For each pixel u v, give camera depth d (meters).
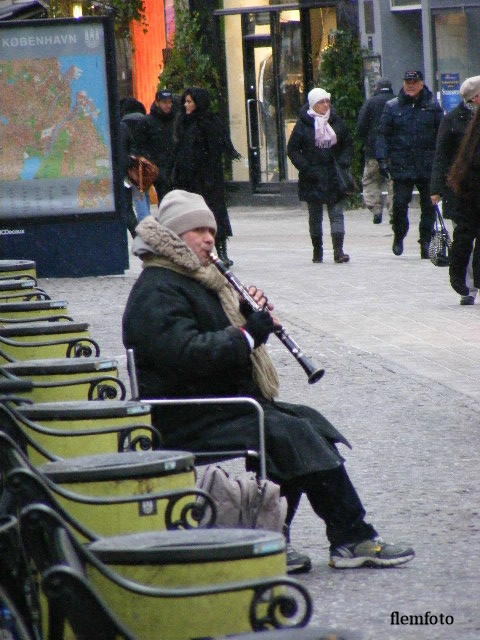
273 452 19.95
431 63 84.50
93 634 11.16
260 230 81.06
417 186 61.19
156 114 65.69
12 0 70.88
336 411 31.67
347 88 90.50
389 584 19.50
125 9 102.94
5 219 56.56
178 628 13.24
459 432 29.34
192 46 98.25
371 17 89.25
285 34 96.94
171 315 20.03
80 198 56.88
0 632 12.21
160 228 20.25
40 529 11.94
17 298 34.25
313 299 49.22
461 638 16.97
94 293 51.84
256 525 18.64
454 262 46.22
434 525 22.58
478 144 44.31
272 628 13.06
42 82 55.84
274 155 99.00
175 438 20.20
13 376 21.53
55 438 19.08
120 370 36.16
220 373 20.47
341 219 60.56
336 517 20.41
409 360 37.50
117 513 16.09
